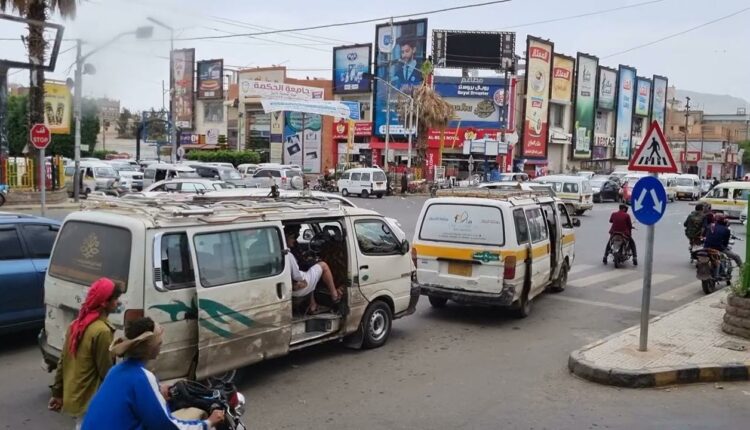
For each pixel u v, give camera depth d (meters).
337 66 58.00
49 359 6.54
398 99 53.78
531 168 57.59
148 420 3.50
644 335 8.18
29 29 24.53
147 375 3.59
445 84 54.53
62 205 26.12
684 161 80.00
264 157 60.06
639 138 71.69
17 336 8.84
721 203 29.80
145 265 5.86
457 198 10.56
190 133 65.81
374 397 6.82
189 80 65.25
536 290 11.12
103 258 6.04
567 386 7.32
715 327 9.46
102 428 3.46
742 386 7.43
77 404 4.48
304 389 7.02
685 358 7.89
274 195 8.23
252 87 46.59
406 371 7.75
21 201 26.06
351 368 7.81
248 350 6.77
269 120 60.00
